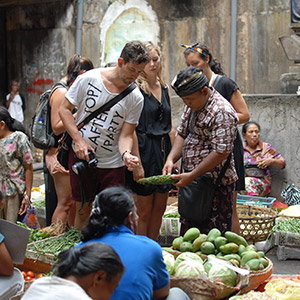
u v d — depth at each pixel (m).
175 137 5.14
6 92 13.07
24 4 12.30
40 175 10.49
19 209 5.91
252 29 11.50
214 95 4.47
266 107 8.13
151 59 5.14
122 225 3.18
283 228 5.90
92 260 2.39
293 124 7.95
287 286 4.02
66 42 11.70
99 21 11.70
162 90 5.34
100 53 11.77
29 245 4.82
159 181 4.56
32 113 12.48
